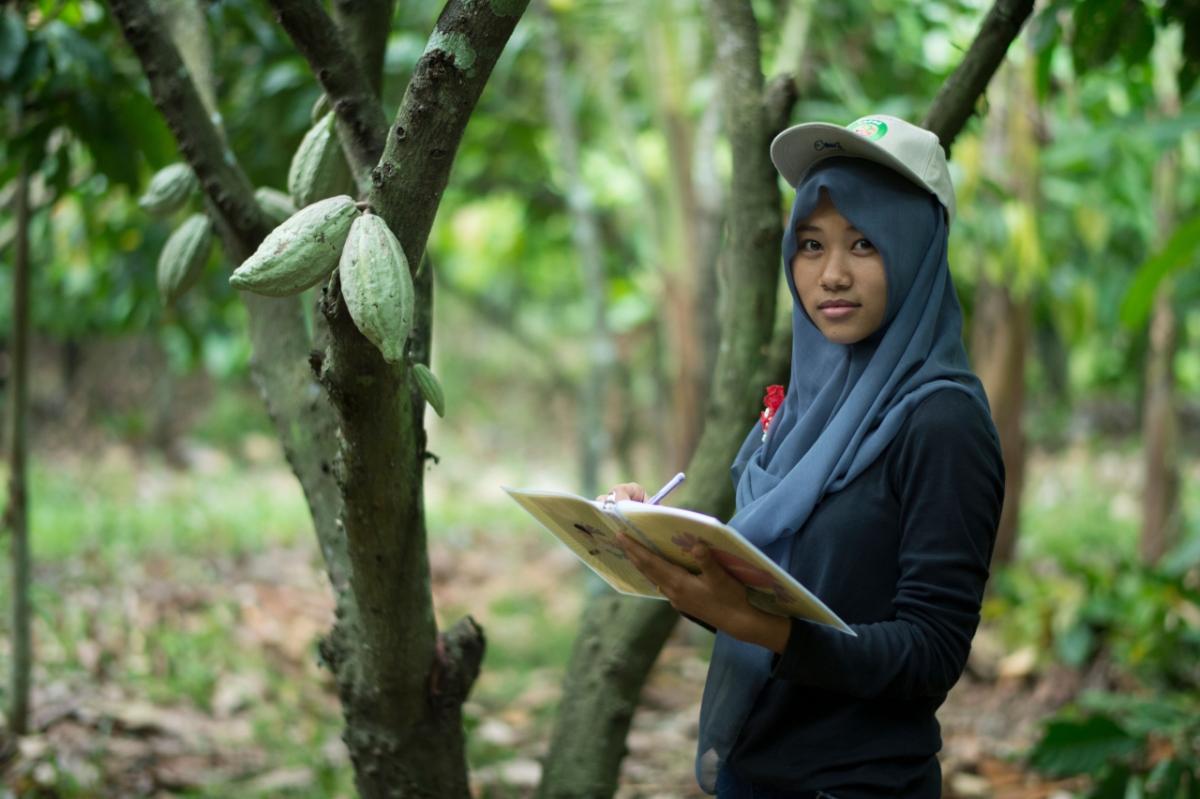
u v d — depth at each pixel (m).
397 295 1.68
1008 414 6.07
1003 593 5.66
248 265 1.70
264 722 4.32
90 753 3.83
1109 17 3.36
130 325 6.25
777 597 1.70
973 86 2.55
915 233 1.85
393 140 1.77
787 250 1.92
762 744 1.89
